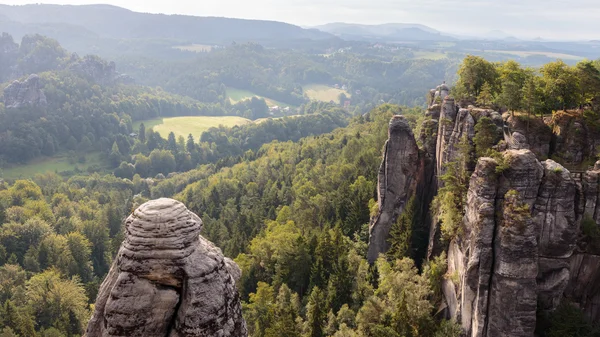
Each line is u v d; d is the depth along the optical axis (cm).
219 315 2200
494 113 6719
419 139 9300
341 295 7369
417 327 5544
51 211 17725
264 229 12644
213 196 18425
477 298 4784
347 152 17375
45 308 10325
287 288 7981
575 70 7081
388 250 8244
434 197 7756
